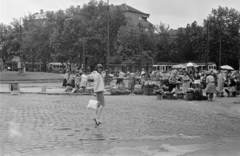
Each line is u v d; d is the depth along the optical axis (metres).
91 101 10.52
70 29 69.62
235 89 25.16
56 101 18.92
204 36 77.44
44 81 47.41
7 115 12.57
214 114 14.30
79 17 71.00
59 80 49.75
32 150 7.00
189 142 8.10
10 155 6.56
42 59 85.31
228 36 74.06
